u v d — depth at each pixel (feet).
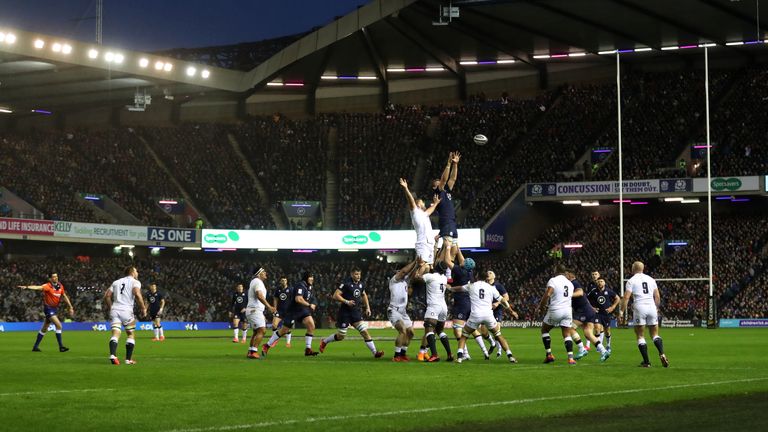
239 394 48.08
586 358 83.51
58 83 201.67
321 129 251.60
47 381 56.13
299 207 237.45
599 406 42.55
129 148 244.42
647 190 203.31
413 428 35.83
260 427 35.88
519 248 222.28
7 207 209.87
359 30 202.08
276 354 92.68
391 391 49.70
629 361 77.36
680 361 77.05
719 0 185.47
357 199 235.20
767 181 193.47
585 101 237.86
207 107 253.24
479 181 231.09
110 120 250.16
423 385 53.16
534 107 243.40
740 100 223.71
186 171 242.78
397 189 234.99
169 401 44.65
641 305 68.39
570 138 231.71
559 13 197.57
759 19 197.47
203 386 52.70
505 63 243.40
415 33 217.15
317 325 213.46
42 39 172.86
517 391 49.60
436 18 199.72
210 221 232.94
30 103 224.53
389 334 164.96
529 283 210.79
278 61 207.82
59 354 91.50
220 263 230.27
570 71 243.81
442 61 235.20
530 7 193.77
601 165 222.48
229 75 210.79
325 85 253.65
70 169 232.94
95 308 204.33
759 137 213.25
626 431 34.17
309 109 256.32
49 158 233.55
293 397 46.62
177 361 78.02
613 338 131.44
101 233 205.67
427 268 78.54
